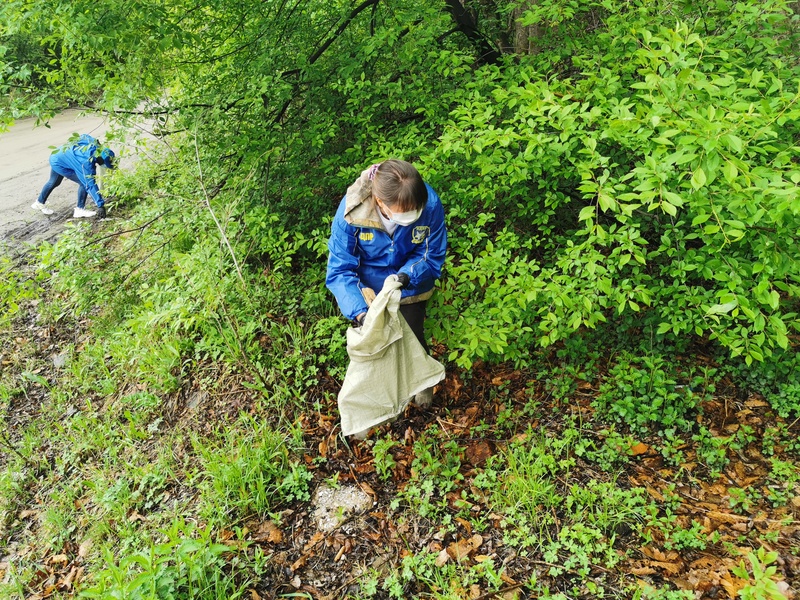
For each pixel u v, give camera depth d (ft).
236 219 14.70
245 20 14.98
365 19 16.31
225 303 13.51
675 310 9.34
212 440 11.93
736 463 9.38
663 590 7.67
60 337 17.53
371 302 9.69
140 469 11.60
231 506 10.09
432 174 10.97
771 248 7.50
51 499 12.24
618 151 10.37
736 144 6.22
